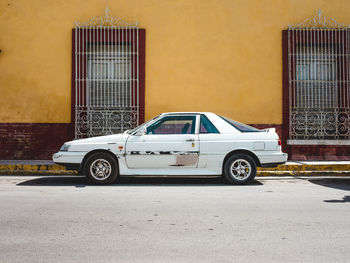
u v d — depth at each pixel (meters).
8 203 5.75
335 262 3.26
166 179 8.78
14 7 11.82
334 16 11.98
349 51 11.84
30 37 11.80
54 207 5.46
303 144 11.65
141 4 11.86
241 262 3.26
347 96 11.83
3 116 11.72
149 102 11.80
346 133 11.82
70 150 7.77
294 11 11.96
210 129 7.90
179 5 11.88
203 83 11.85
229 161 7.78
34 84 11.77
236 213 5.09
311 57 11.92
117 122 11.75
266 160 7.76
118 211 5.21
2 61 11.78
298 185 7.80
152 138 7.80
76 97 11.64
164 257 3.38
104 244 3.75
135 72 11.80
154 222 4.61
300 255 3.44
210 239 3.92
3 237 3.98
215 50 11.88
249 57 11.89
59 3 11.83
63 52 11.80
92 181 7.82
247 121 11.85
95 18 11.82
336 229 4.29
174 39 11.88
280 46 11.91
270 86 11.88
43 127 11.66
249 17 11.94
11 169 9.82
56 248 3.63
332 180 8.59
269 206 5.56
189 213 5.09
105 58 11.88
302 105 11.92
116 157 7.88
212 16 11.89
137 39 11.70
